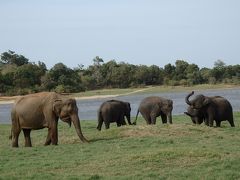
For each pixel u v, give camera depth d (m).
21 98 20.33
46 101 19.77
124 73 116.06
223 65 124.50
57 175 13.10
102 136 20.44
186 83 117.94
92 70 118.62
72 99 19.61
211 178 12.24
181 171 12.98
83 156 15.82
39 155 16.73
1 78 93.75
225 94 90.31
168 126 20.72
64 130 25.41
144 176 12.66
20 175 13.26
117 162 14.34
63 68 100.00
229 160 13.87
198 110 24.20
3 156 16.88
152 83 119.56
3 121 47.12
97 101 87.62
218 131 20.59
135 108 58.56
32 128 19.89
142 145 17.42
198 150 14.85
